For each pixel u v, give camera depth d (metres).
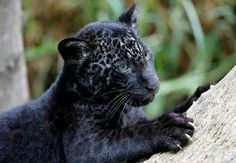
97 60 11.38
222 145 9.62
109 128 11.39
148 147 10.55
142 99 11.26
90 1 19.88
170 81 18.91
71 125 11.52
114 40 11.37
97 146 11.05
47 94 12.13
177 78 19.44
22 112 12.14
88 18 19.92
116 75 11.31
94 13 19.86
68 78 11.64
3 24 16.52
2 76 16.86
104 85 11.40
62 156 11.62
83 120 11.43
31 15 20.09
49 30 20.52
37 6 20.17
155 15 19.78
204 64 19.58
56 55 20.25
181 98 19.11
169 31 19.75
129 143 10.75
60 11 20.22
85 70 11.45
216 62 19.94
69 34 20.41
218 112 10.20
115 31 11.43
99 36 11.45
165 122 10.52
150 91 11.18
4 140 11.99
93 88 11.45
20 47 17.06
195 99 11.54
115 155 10.86
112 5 19.12
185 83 18.89
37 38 20.31
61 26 20.39
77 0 20.09
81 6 20.09
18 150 11.90
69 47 11.44
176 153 10.16
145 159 10.72
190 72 19.56
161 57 19.47
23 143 11.91
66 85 11.67
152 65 11.52
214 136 9.88
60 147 11.65
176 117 10.41
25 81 17.47
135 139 10.71
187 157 9.90
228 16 20.17
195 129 10.24
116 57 11.31
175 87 18.80
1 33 16.55
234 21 20.33
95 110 11.46
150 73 11.26
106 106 11.44
